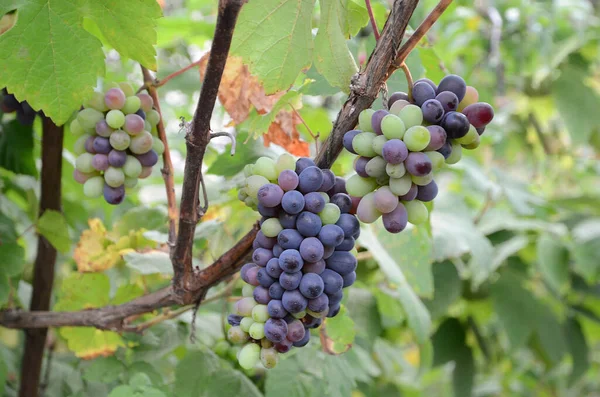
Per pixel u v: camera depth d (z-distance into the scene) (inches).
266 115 31.7
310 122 49.8
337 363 35.7
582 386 92.0
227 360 37.4
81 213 46.0
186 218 27.5
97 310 33.1
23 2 28.9
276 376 35.4
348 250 26.6
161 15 30.0
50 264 38.6
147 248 34.9
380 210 25.6
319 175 25.6
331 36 28.8
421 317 39.4
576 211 67.0
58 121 30.2
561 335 56.4
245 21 28.8
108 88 30.6
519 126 82.8
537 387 81.5
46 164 36.6
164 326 37.5
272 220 26.0
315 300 25.7
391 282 36.4
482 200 65.9
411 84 26.5
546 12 76.3
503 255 53.9
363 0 29.8
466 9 74.5
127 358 35.7
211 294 40.5
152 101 31.8
